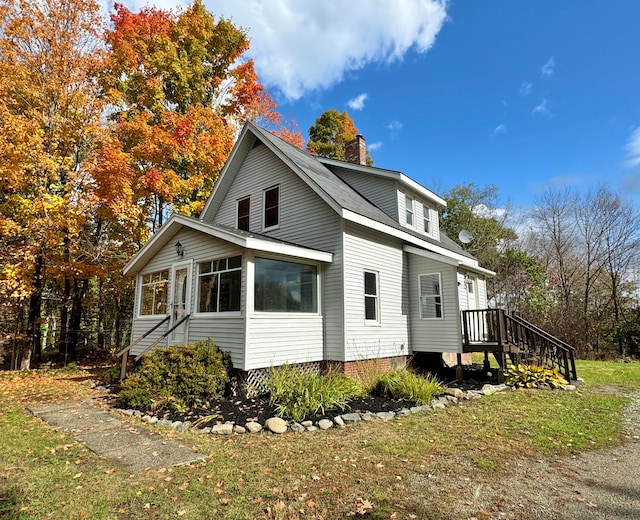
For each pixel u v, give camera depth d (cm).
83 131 1288
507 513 329
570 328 1988
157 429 571
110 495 356
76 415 654
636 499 357
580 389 913
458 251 1542
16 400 783
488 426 589
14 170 1110
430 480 395
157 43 1588
